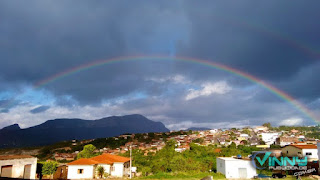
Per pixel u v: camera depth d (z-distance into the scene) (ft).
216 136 558.97
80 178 133.39
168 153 226.17
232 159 125.39
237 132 622.95
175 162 147.23
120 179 120.06
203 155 207.92
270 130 620.49
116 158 164.45
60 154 376.89
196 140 484.33
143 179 113.91
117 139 528.63
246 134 550.36
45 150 424.05
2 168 96.07
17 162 103.81
